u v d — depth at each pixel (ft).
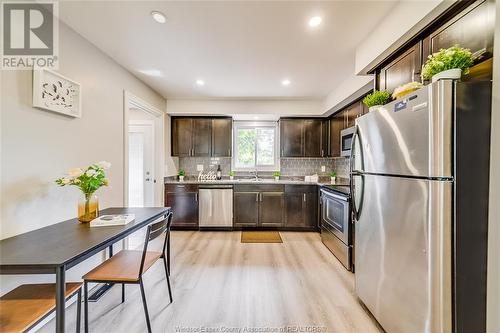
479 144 3.77
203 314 6.07
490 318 3.80
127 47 7.64
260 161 16.06
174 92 12.51
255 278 7.93
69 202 6.44
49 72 5.74
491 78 4.04
